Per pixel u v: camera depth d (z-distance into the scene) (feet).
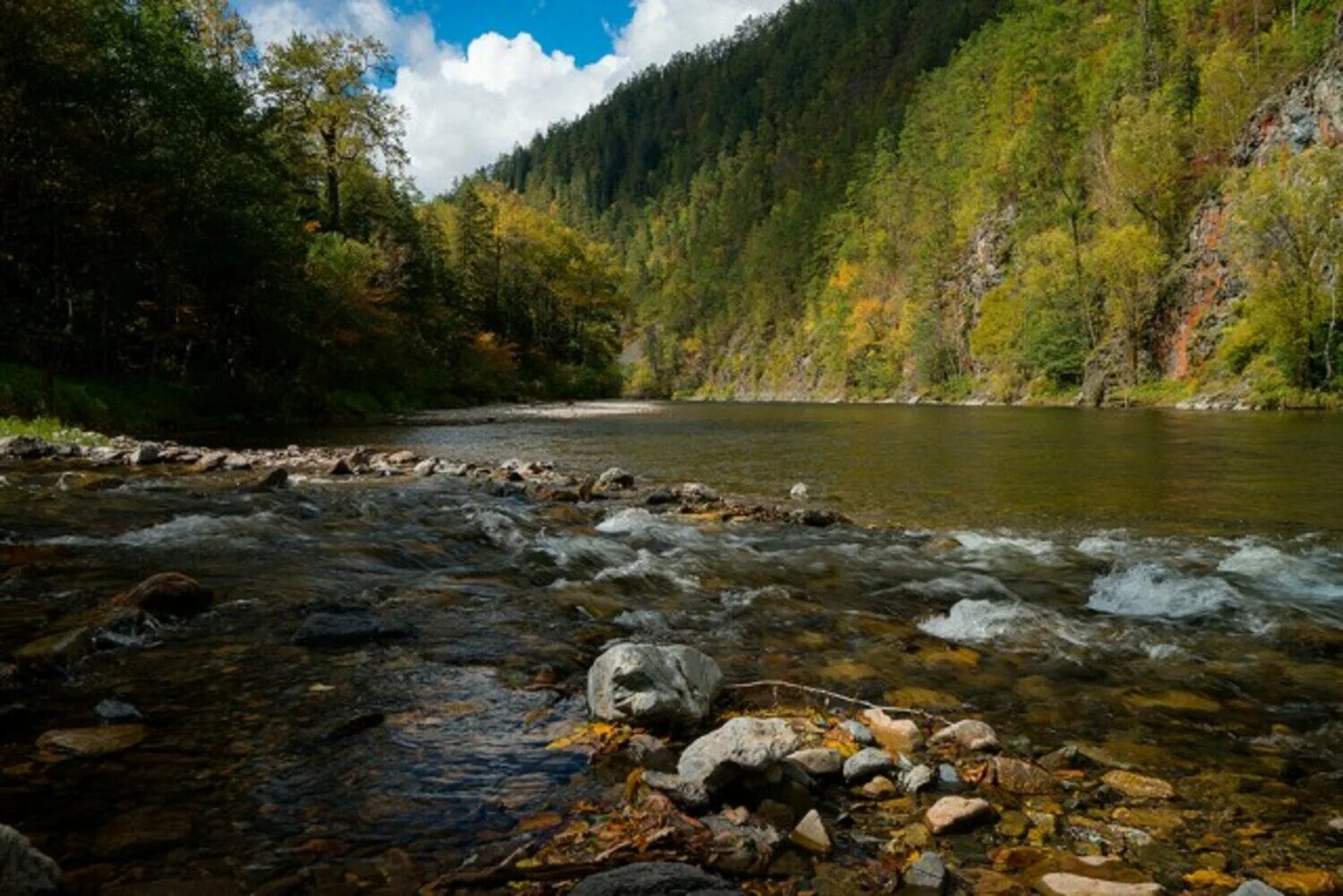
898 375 313.12
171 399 79.36
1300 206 140.05
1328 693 13.70
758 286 466.70
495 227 242.78
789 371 408.67
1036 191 256.11
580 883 7.11
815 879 7.80
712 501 35.73
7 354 66.59
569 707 11.85
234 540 23.62
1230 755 11.21
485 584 19.89
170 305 83.15
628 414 144.05
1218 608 18.93
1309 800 9.88
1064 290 210.18
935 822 8.86
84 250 73.51
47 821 8.09
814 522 30.25
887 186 383.45
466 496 34.65
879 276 352.90
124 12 76.74
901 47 537.24
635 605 18.45
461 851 7.81
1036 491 39.63
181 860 7.43
